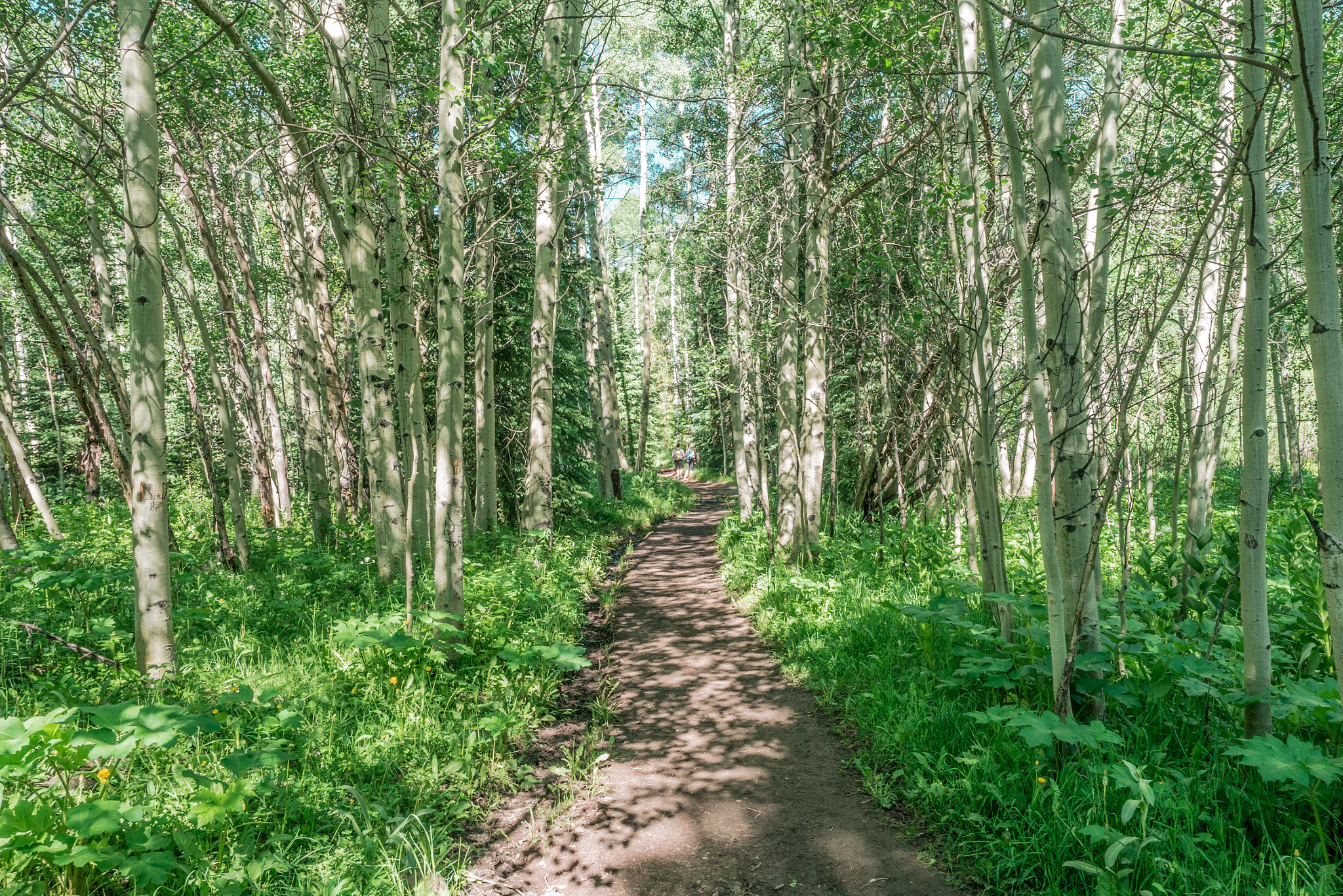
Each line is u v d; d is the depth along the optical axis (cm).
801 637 624
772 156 1049
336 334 1282
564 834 351
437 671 493
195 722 293
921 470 998
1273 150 351
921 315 543
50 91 564
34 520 1079
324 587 735
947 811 336
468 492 1238
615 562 1150
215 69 766
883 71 582
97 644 512
